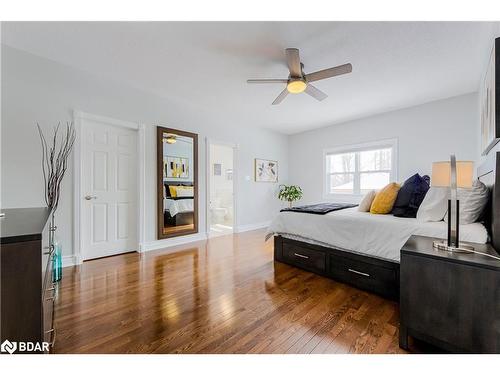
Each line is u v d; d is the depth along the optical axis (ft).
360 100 12.87
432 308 4.35
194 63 8.98
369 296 6.98
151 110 11.87
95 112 9.98
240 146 16.85
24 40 7.61
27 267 2.85
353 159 17.13
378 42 7.59
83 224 9.95
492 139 6.11
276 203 19.88
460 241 5.27
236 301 6.63
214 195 22.68
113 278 8.25
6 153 8.02
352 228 7.77
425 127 13.39
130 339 4.93
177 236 13.02
